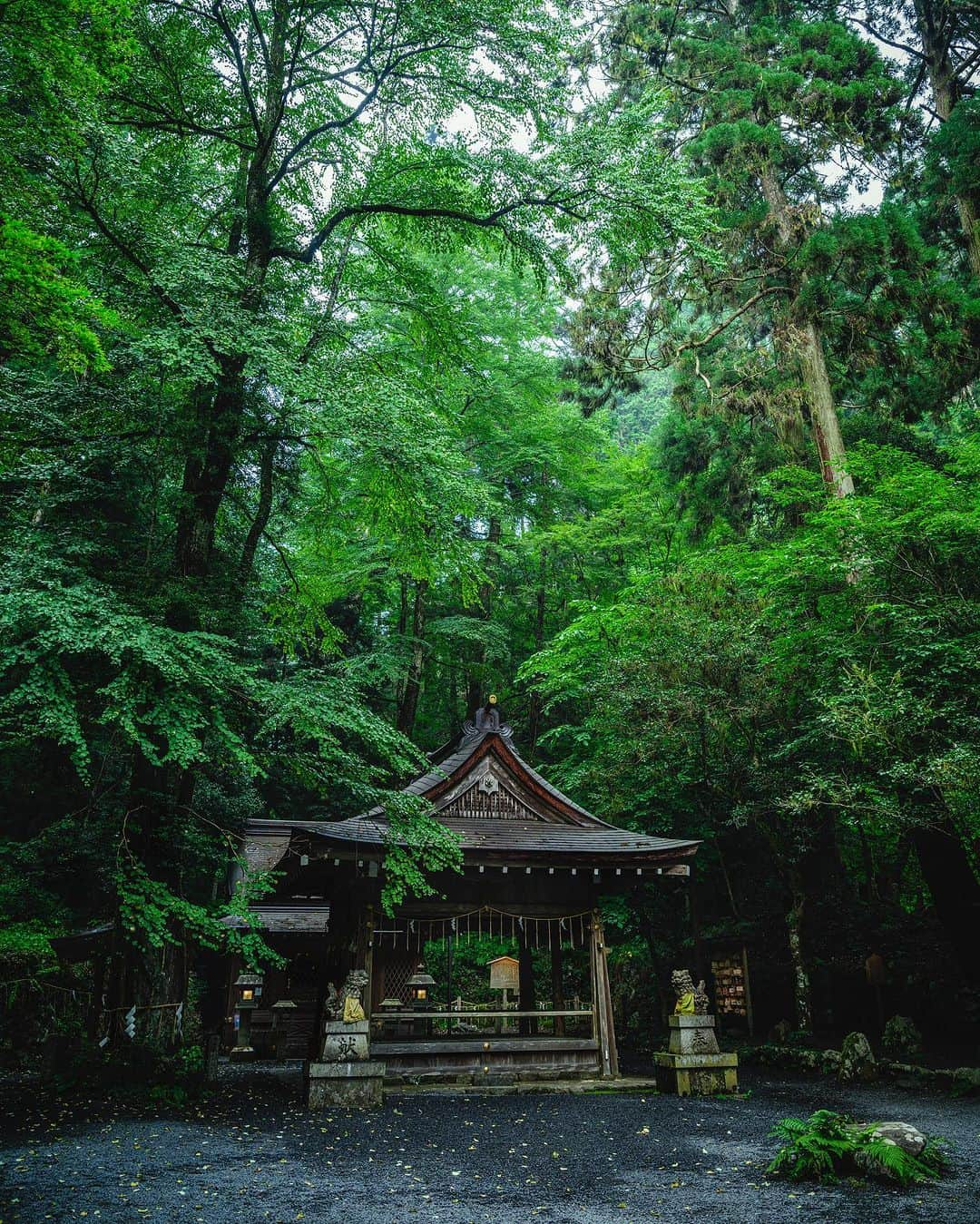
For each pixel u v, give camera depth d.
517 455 24.08
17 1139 7.80
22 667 9.53
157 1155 7.29
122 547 11.66
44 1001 14.32
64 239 10.21
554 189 13.08
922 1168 6.48
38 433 10.77
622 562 25.55
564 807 14.02
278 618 15.44
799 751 15.98
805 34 19.56
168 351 10.09
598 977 12.95
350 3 12.88
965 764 10.82
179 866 11.34
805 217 18.95
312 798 27.09
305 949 19.06
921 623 12.73
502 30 12.66
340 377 11.88
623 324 20.39
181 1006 12.70
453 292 24.72
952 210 20.73
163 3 13.04
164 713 8.93
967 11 21.02
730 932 17.97
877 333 18.31
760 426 21.89
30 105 7.34
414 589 26.97
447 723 30.34
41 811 17.95
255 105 14.09
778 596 16.19
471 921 13.84
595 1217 5.60
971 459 13.53
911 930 17.23
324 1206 5.85
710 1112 9.70
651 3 22.28
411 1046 11.86
